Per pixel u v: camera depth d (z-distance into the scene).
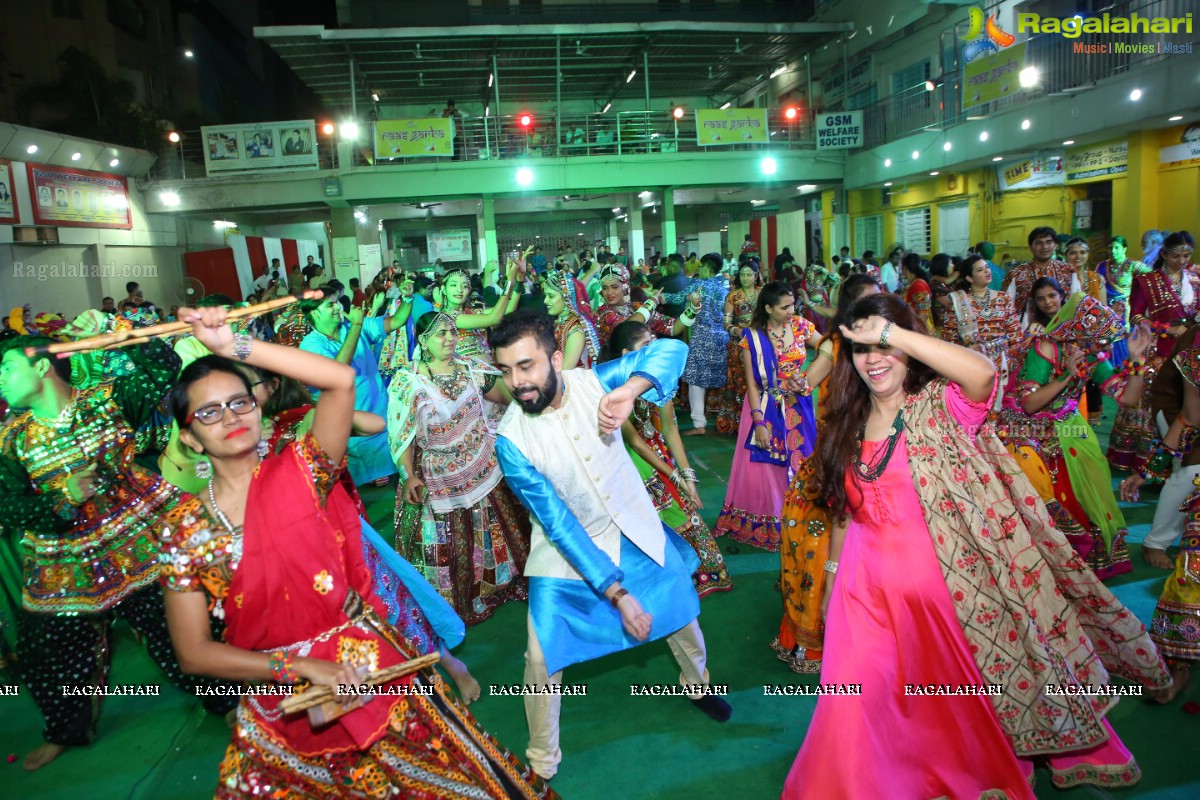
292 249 22.02
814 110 21.80
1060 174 15.05
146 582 3.10
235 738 1.84
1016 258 16.41
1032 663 2.25
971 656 2.26
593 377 2.68
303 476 1.78
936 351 2.11
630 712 3.17
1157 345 5.65
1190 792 2.44
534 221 27.17
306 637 1.80
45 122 16.91
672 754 2.87
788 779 2.35
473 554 4.11
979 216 17.33
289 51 19.03
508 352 2.38
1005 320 4.93
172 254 19.44
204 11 29.03
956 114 16.55
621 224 28.55
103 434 2.98
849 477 2.39
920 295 7.36
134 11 23.73
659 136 21.34
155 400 3.21
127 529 3.05
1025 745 2.30
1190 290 5.73
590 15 25.22
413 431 3.93
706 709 3.08
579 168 19.22
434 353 3.95
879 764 2.21
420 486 3.98
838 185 21.44
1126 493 4.43
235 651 1.73
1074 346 3.80
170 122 19.66
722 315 7.81
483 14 24.75
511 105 25.31
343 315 6.10
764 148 20.64
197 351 3.58
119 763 3.12
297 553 1.75
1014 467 2.33
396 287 8.17
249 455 1.79
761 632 3.76
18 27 20.69
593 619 2.69
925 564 2.27
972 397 2.17
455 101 24.59
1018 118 14.58
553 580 2.65
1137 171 13.23
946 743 2.29
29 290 15.47
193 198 18.52
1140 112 12.05
